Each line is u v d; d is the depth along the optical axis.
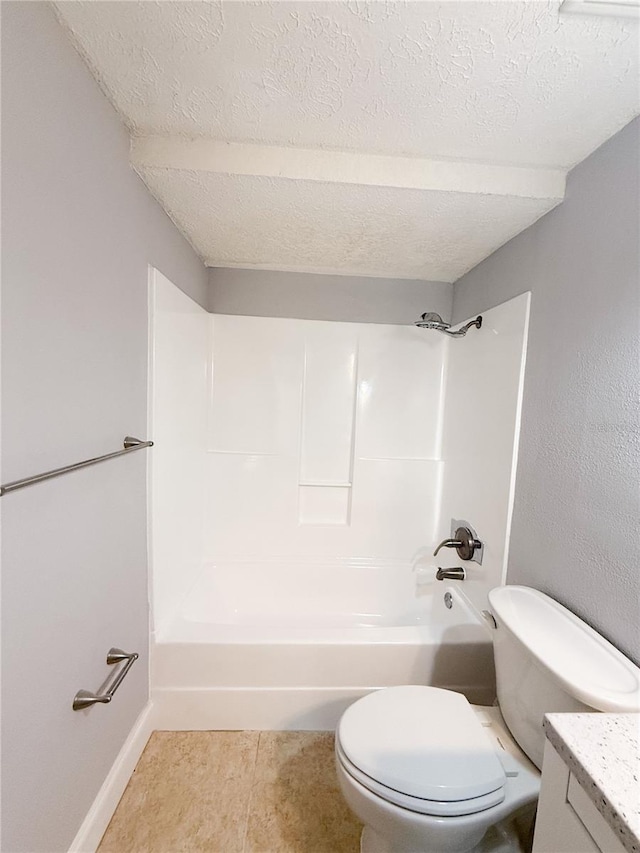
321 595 2.21
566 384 1.18
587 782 0.57
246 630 1.56
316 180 1.18
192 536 1.95
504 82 0.88
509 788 0.96
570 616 1.07
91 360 0.98
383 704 1.14
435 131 1.07
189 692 1.50
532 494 1.33
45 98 0.76
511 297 1.55
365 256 1.87
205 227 1.58
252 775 1.34
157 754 1.40
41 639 0.82
